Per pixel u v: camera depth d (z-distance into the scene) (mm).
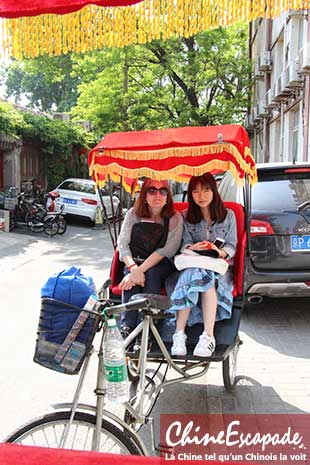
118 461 2262
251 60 23562
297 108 16281
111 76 23406
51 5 1849
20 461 2229
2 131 16516
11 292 7969
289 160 17156
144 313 3096
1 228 15047
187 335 3785
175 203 4801
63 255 11703
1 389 4410
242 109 25406
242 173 3881
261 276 5676
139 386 3029
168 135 3900
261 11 2238
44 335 2443
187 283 3672
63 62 23219
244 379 4488
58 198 17297
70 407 2500
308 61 13383
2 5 1868
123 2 1824
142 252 4207
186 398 4160
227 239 4105
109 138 4051
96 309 2449
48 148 20797
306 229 5652
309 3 2199
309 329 5793
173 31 2314
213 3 2277
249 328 5859
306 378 4480
